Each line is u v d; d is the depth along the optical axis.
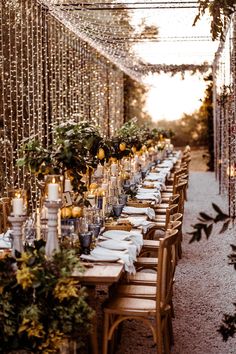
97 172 6.86
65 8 9.30
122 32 12.41
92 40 12.26
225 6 3.75
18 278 3.71
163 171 11.77
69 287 3.74
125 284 5.12
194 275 7.16
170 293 4.74
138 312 4.39
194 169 21.95
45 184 4.80
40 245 4.16
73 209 4.80
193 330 5.37
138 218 6.17
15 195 4.67
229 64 11.54
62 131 4.96
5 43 9.50
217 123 17.31
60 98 12.13
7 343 3.79
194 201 13.60
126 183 8.52
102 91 16.77
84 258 4.41
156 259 5.79
